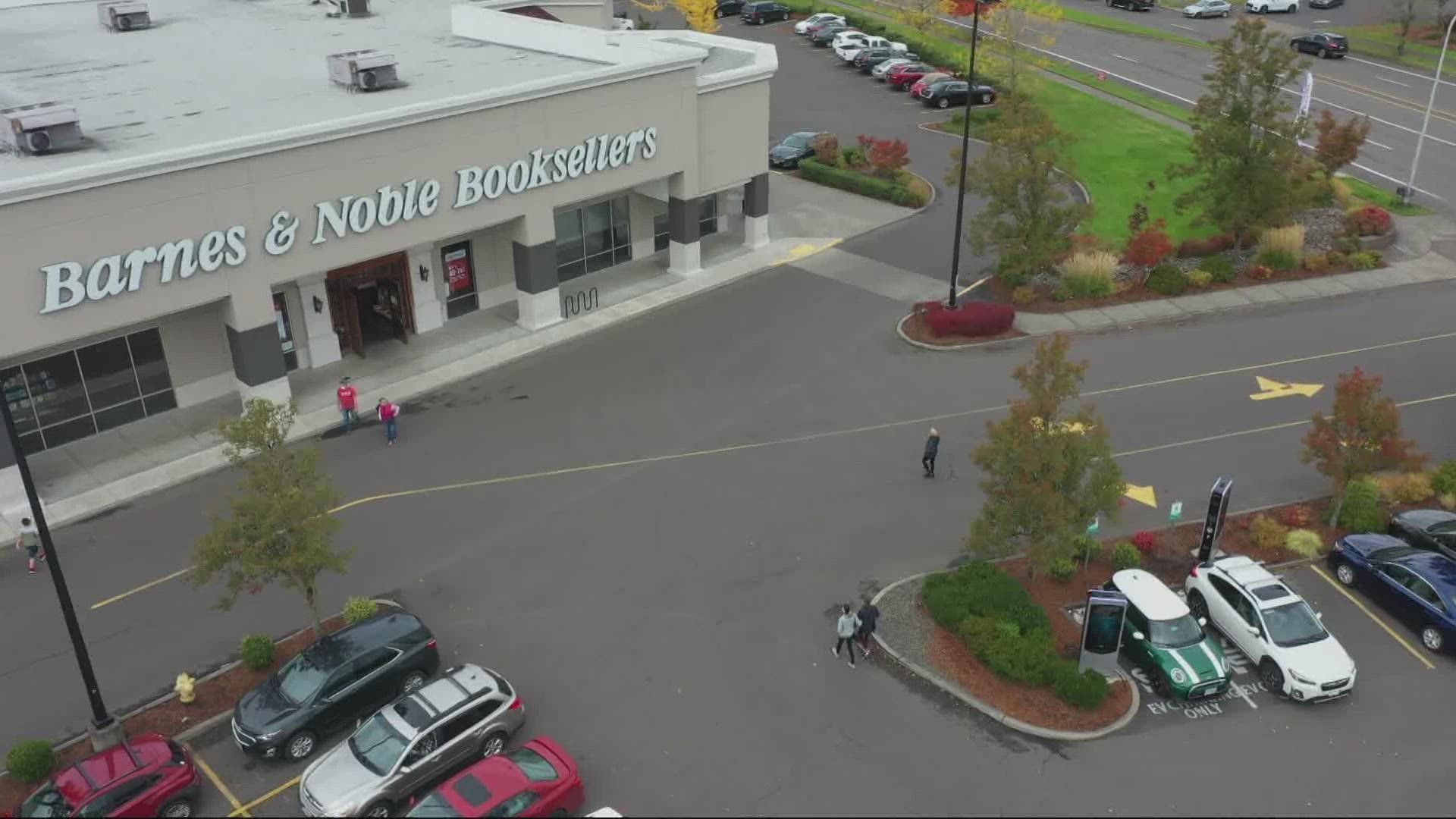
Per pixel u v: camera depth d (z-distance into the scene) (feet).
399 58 140.46
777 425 107.24
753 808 64.95
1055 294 133.28
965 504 94.43
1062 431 77.51
